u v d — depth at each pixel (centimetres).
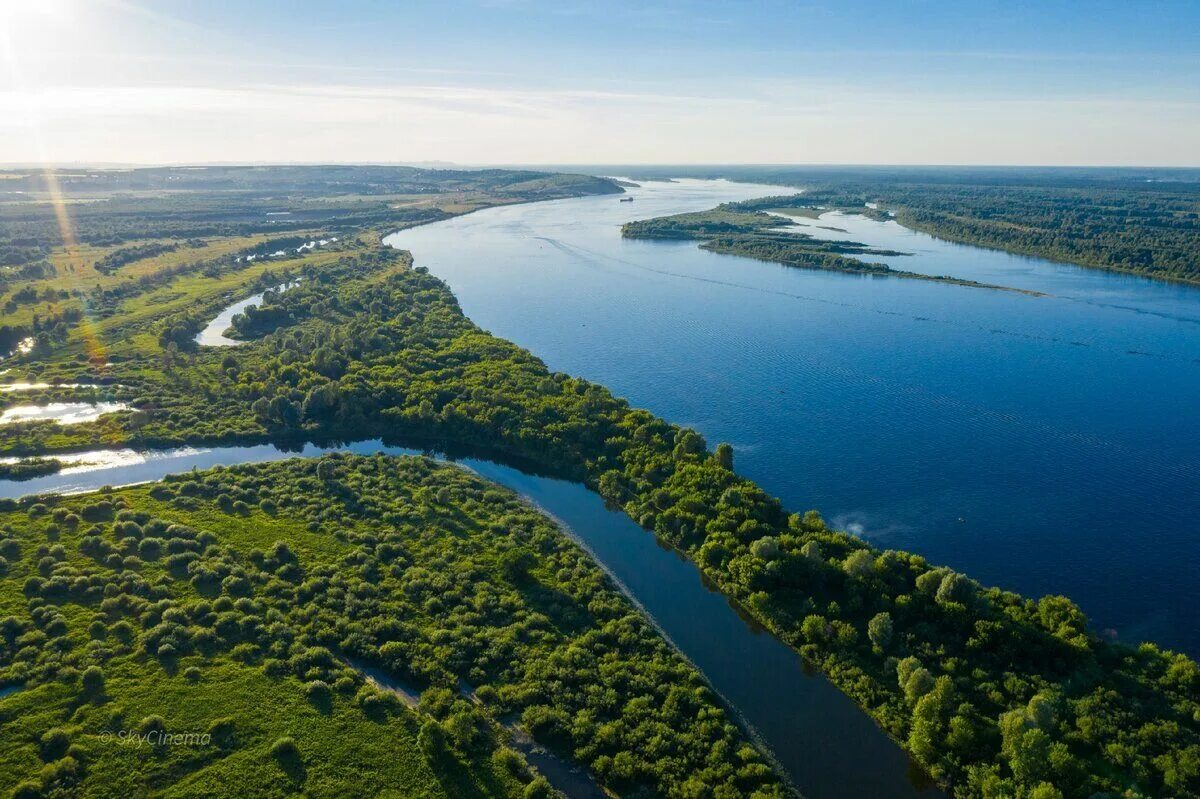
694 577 14438
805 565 13338
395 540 14925
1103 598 13925
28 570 13688
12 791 8969
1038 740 9200
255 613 12594
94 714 10275
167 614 12231
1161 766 9275
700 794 9388
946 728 10219
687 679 11481
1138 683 10719
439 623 12506
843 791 9794
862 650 11888
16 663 11138
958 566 14862
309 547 14650
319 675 11181
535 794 9212
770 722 10856
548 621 12644
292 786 9300
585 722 10438
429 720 9888
